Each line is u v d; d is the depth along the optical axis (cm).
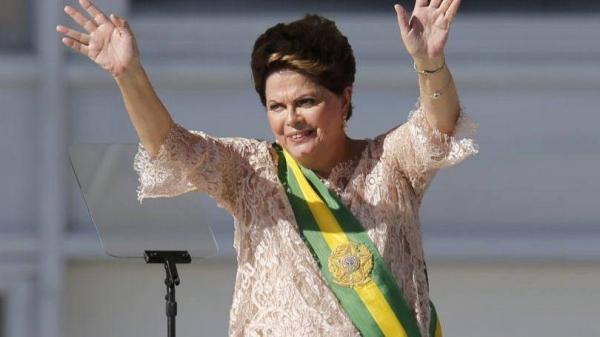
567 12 2022
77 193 2012
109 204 1320
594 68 1978
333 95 1130
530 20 2002
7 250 1980
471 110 2003
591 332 2005
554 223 2016
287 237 1126
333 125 1134
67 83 1986
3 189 1992
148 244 1318
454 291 1995
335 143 1148
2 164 1992
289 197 1138
